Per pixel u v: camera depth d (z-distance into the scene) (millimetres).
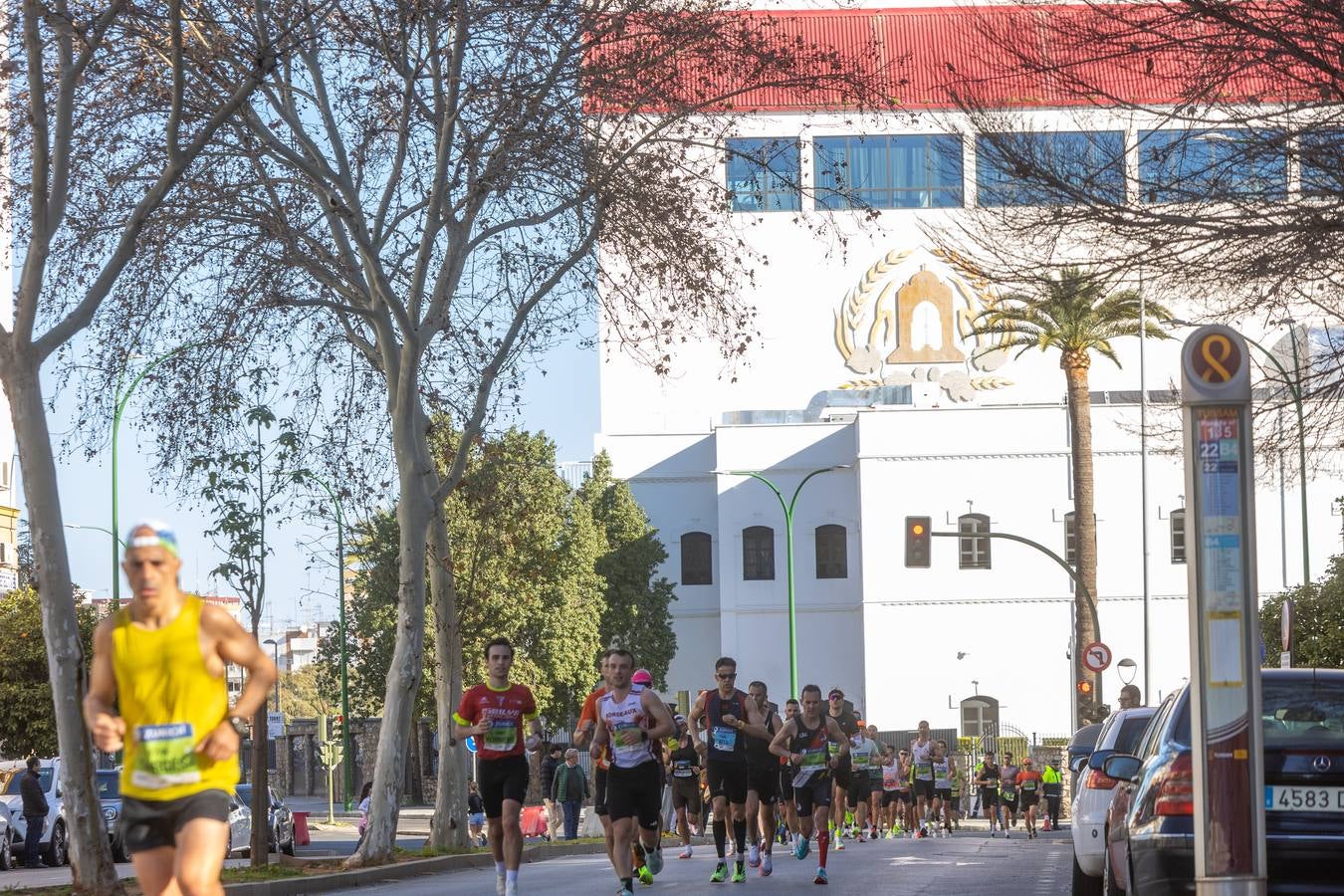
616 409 92688
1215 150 16625
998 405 81812
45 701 59219
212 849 9117
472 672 71188
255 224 29844
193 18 25859
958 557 81312
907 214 91812
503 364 32250
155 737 9172
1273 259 16641
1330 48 15570
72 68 22109
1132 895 12789
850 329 92250
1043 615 80875
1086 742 24375
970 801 71875
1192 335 10938
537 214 31328
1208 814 10781
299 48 26422
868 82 31406
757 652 84938
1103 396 87750
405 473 29953
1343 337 19438
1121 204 16688
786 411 91188
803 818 26703
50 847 39469
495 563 68000
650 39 29703
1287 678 12781
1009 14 16969
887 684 80938
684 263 31297
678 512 88812
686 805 32125
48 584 21578
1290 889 11758
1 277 64688
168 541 9266
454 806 34750
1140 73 16609
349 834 66750
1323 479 83188
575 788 47125
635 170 31016
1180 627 80938
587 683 77125
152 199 22453
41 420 21641
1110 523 81125
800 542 85188
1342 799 11844
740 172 91625
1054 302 17609
